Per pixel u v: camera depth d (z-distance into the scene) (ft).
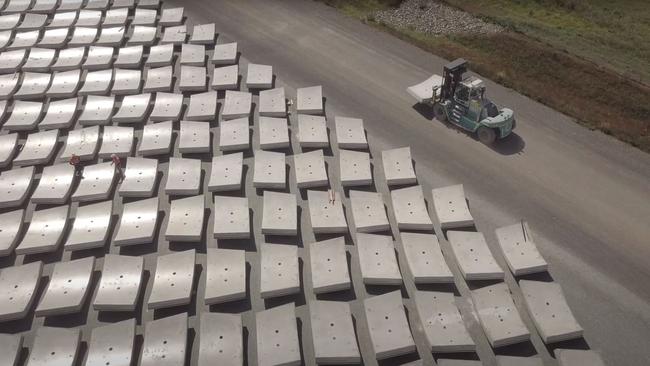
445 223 61.72
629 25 111.24
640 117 80.23
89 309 54.39
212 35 96.22
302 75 88.69
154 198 64.64
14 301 53.62
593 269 57.72
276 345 49.85
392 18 106.63
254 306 54.70
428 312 52.47
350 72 89.45
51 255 59.93
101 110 78.38
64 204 65.46
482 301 53.62
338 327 51.31
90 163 71.31
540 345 50.90
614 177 69.36
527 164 71.36
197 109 78.48
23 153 71.26
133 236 59.82
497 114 74.95
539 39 99.71
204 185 68.08
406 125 78.28
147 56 92.07
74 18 101.50
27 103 79.82
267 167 68.74
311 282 56.85
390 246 59.21
